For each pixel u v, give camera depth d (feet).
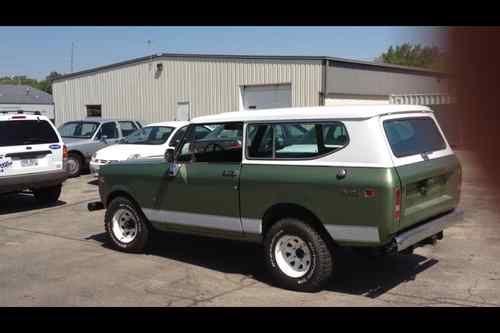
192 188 20.79
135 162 23.35
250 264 21.67
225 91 68.64
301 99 62.59
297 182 17.76
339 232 17.02
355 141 16.89
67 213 33.42
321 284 17.81
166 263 21.97
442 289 18.04
